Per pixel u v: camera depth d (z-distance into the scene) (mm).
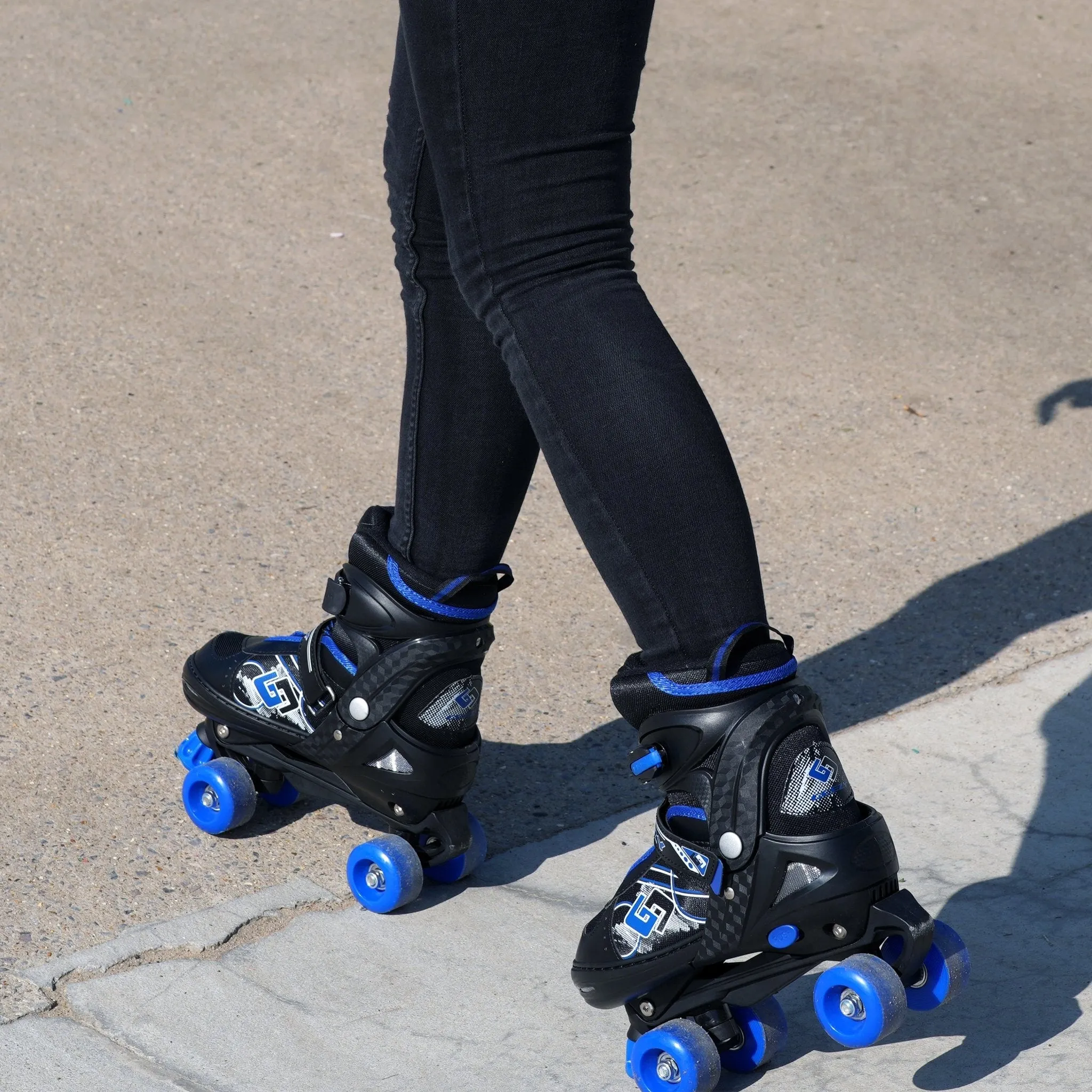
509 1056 2035
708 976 1932
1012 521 3824
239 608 3332
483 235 1844
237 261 5227
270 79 6672
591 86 1775
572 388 1812
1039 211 5707
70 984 2148
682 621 1826
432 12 1772
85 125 6199
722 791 1826
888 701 3066
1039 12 7613
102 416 4199
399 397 4434
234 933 2293
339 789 2467
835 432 4285
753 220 5625
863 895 1810
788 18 7504
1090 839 2562
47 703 2918
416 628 2285
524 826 2643
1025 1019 2080
